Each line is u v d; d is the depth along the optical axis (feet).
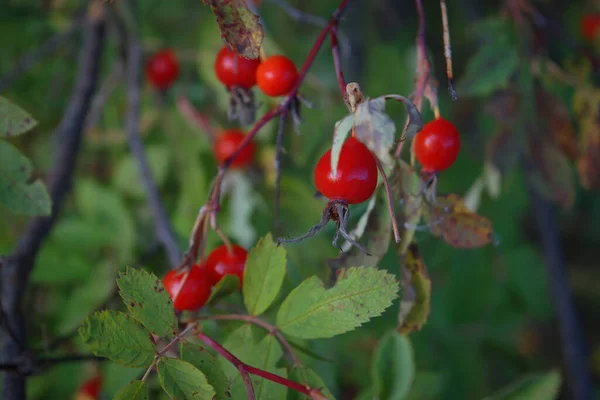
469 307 2.35
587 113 1.62
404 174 1.33
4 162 1.30
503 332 2.38
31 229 1.57
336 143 1.21
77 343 1.71
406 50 2.44
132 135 1.78
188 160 1.85
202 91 1.94
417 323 1.36
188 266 1.34
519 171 2.24
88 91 1.77
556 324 3.16
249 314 1.32
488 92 1.59
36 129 2.28
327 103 1.80
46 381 1.75
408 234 1.33
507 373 2.48
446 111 2.37
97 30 1.81
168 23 2.32
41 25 2.19
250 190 1.78
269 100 1.71
